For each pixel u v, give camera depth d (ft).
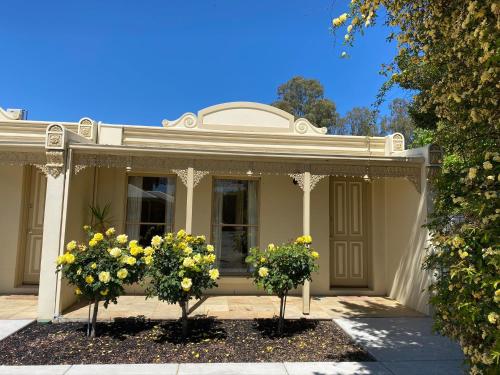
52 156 20.12
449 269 9.62
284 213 27.43
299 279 17.81
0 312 20.45
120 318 19.43
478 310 8.14
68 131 20.62
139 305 22.50
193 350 15.62
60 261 16.10
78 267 16.28
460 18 9.07
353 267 28.37
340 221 28.60
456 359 14.92
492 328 8.05
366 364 14.35
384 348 16.08
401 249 25.09
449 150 12.16
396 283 25.63
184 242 17.01
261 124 27.68
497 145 9.26
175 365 14.03
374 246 27.63
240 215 27.63
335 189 28.78
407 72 14.80
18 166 25.72
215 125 27.27
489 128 9.41
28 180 26.45
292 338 17.39
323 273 27.14
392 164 22.61
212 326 18.88
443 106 10.36
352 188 28.94
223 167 22.08
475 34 8.08
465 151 10.82
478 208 8.43
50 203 19.98
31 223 26.45
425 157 22.54
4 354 14.85
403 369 13.88
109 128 25.82
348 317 20.83
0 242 25.16
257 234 27.50
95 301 17.08
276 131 27.68
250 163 22.29
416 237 23.08
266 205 27.37
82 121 25.52
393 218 26.43
